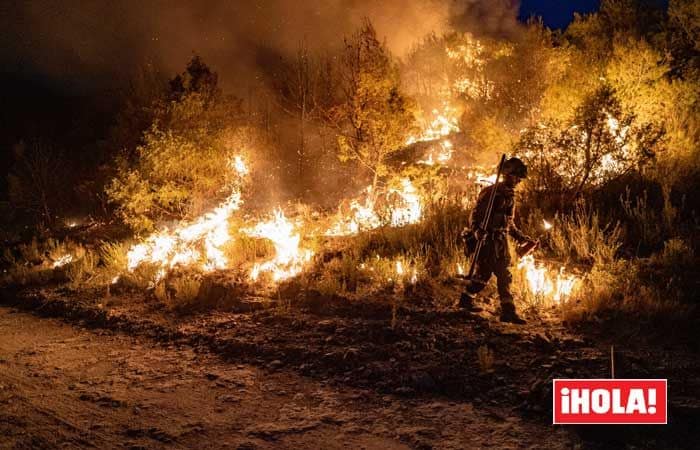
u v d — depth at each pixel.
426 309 6.64
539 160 9.12
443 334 5.98
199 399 5.26
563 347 5.54
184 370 6.01
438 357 5.59
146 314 7.91
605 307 6.16
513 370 5.25
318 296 7.41
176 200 12.05
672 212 7.81
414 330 6.12
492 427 4.49
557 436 4.31
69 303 8.77
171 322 7.51
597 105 8.66
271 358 6.10
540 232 8.20
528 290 6.74
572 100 10.05
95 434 4.62
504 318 6.16
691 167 8.95
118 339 7.23
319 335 6.40
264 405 5.08
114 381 5.79
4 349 7.06
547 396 4.67
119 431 4.66
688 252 6.89
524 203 9.05
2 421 4.89
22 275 10.66
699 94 10.39
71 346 7.07
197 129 12.20
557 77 11.33
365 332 6.23
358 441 4.39
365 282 7.71
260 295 7.84
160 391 5.48
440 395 5.08
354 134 11.49
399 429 4.53
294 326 6.72
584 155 8.95
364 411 4.88
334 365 5.74
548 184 9.01
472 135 11.15
